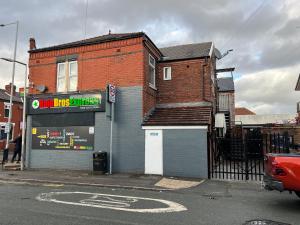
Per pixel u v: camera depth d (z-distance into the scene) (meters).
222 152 17.39
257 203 8.52
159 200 8.84
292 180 7.52
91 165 15.53
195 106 16.62
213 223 6.47
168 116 15.34
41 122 16.83
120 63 15.55
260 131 21.77
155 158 14.36
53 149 16.41
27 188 10.94
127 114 15.09
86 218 6.68
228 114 23.66
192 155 13.73
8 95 37.38
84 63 16.36
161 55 18.28
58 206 7.88
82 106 15.86
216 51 21.70
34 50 17.55
